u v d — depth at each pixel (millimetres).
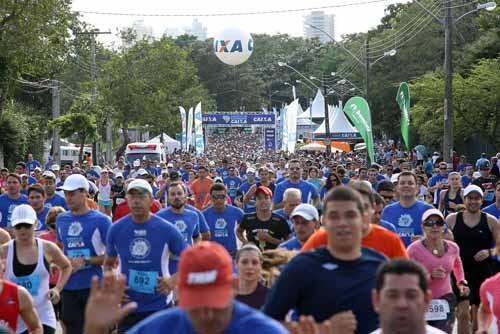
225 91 163000
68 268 11141
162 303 10867
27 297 8852
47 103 67875
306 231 10891
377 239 8047
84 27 65750
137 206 10734
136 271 10836
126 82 68875
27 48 32219
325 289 6527
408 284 5621
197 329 4566
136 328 4914
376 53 86125
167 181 24594
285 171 35219
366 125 33000
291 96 176375
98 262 12172
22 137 56969
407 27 81188
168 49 71188
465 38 70000
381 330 5836
